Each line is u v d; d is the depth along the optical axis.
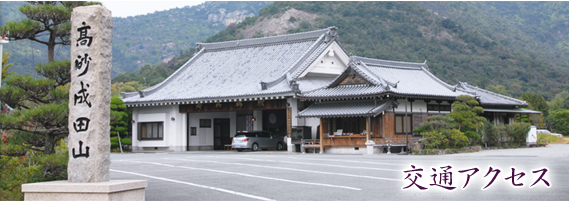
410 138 31.88
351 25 123.12
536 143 39.69
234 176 16.61
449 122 30.22
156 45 195.88
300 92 32.44
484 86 96.56
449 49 117.56
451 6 154.75
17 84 11.80
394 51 110.88
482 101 37.75
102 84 10.10
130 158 25.83
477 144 33.97
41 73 12.30
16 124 11.24
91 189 9.33
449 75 102.62
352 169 18.39
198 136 39.97
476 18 150.38
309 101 34.22
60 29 12.22
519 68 111.06
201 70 42.47
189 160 23.34
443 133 29.22
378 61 37.72
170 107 39.19
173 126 38.84
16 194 12.22
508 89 96.50
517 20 165.00
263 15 133.50
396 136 30.98
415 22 128.88
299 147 33.88
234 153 32.69
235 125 40.06
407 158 23.77
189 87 39.66
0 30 11.84
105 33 10.23
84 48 10.09
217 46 45.47
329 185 14.25
